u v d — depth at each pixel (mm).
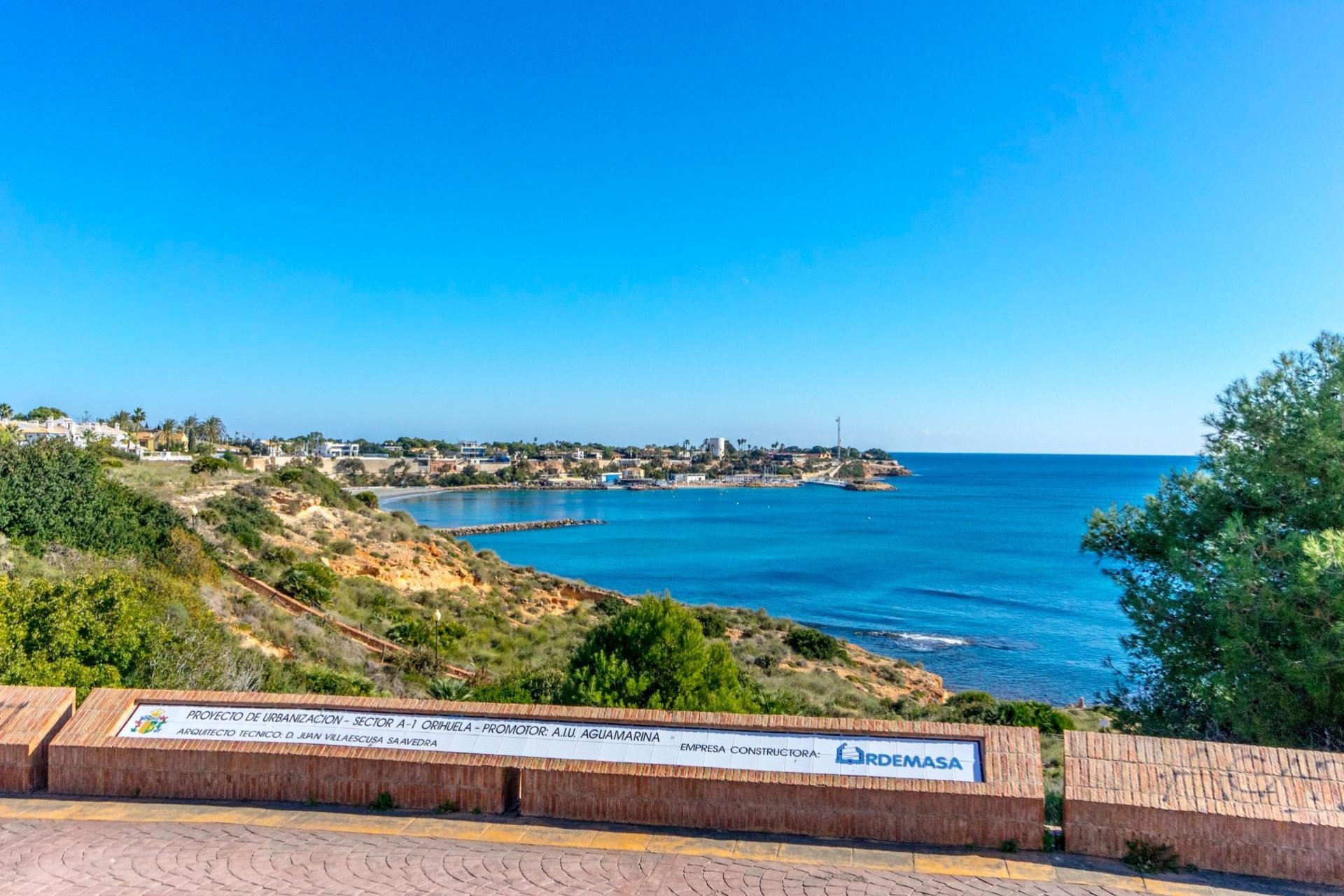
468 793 7238
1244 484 10930
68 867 6262
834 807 6719
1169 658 10977
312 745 7562
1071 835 6441
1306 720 9438
